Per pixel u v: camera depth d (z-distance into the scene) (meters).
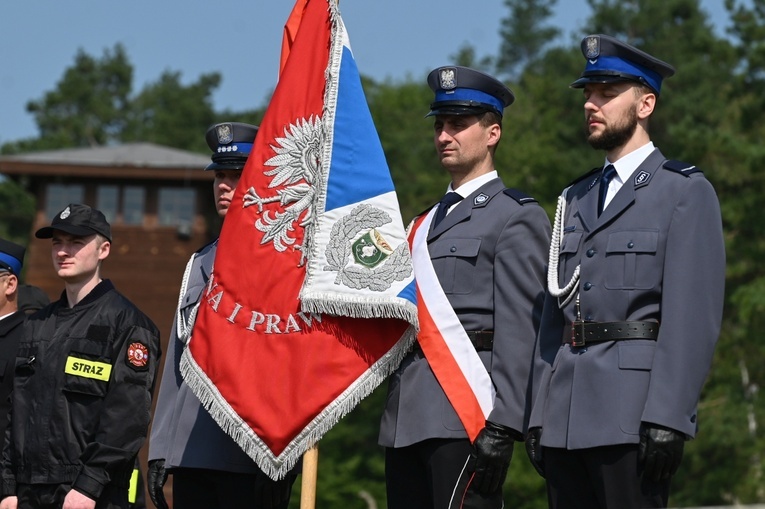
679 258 6.28
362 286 7.18
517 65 70.31
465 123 7.46
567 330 6.61
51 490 7.86
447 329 7.19
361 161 7.45
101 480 7.73
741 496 34.47
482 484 6.92
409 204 43.44
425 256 7.34
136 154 35.25
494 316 7.14
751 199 35.22
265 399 7.24
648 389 6.21
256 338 7.36
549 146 41.47
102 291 8.14
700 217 6.33
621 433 6.19
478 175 7.50
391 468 7.30
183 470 7.79
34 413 7.92
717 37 42.81
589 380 6.37
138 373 7.92
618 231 6.49
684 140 35.59
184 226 34.22
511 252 7.15
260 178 7.63
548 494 6.61
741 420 34.62
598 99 6.71
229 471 7.55
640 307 6.37
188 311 8.11
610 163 6.72
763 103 36.38
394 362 7.23
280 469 7.18
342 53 7.66
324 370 7.21
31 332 8.11
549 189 39.59
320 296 7.19
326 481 37.56
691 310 6.20
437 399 7.12
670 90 40.62
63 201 34.84
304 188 7.52
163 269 34.03
